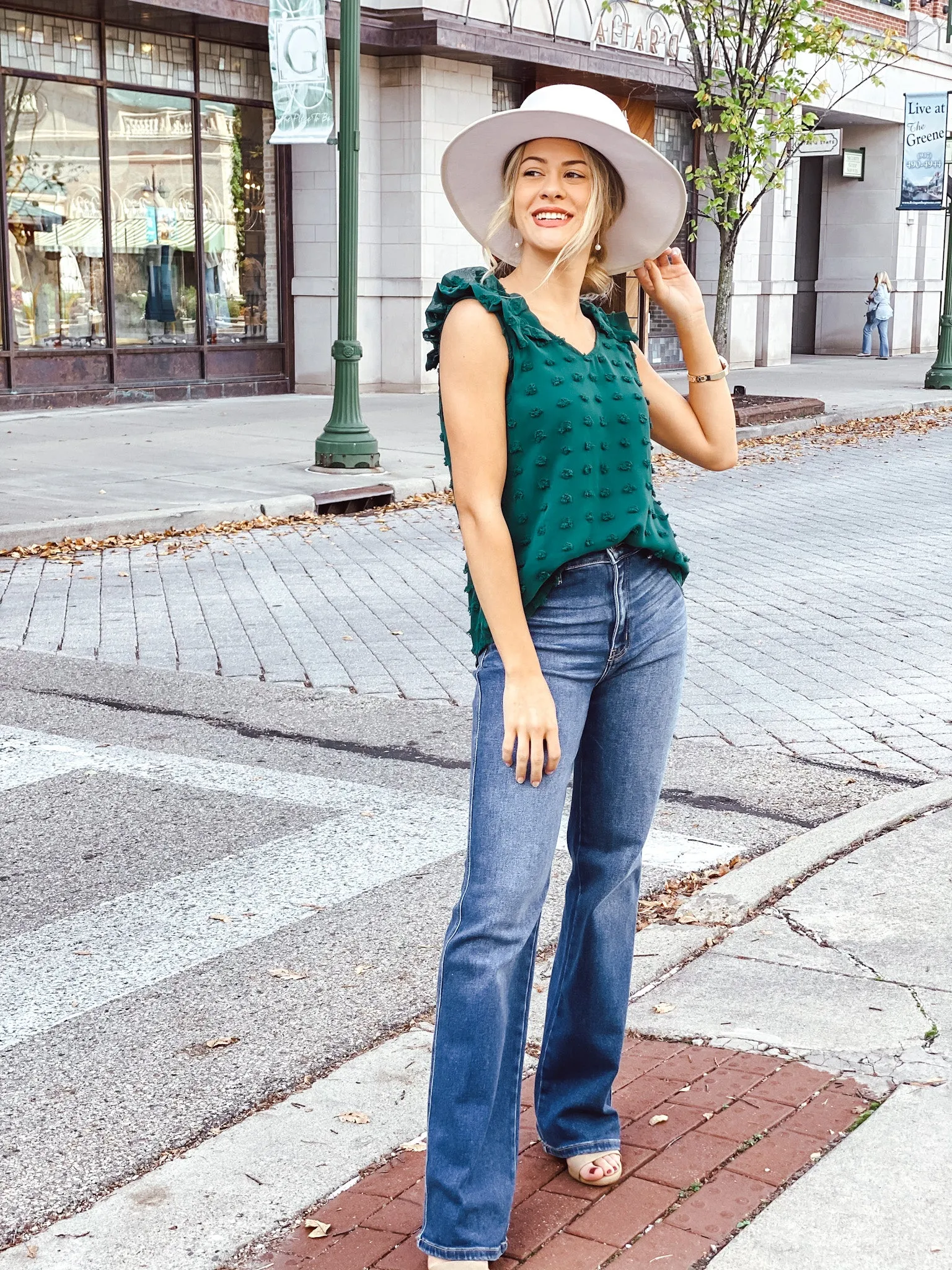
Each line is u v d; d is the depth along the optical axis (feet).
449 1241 8.19
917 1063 10.59
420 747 19.80
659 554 8.49
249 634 26.18
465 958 8.09
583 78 73.31
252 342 67.41
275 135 44.65
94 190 59.47
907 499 42.45
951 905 13.56
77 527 34.71
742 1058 10.78
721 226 59.26
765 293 92.02
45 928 14.10
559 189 8.18
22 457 45.65
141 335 62.39
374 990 12.67
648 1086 10.42
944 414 67.15
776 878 14.38
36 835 16.56
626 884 9.06
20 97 55.88
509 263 8.91
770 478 47.14
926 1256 8.37
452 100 67.92
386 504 41.47
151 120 61.31
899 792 17.25
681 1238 8.63
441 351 8.00
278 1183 9.49
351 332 43.70
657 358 83.66
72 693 22.36
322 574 31.71
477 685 8.35
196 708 21.56
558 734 8.11
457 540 35.94
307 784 18.29
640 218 8.69
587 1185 9.18
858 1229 8.62
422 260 67.46
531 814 8.06
